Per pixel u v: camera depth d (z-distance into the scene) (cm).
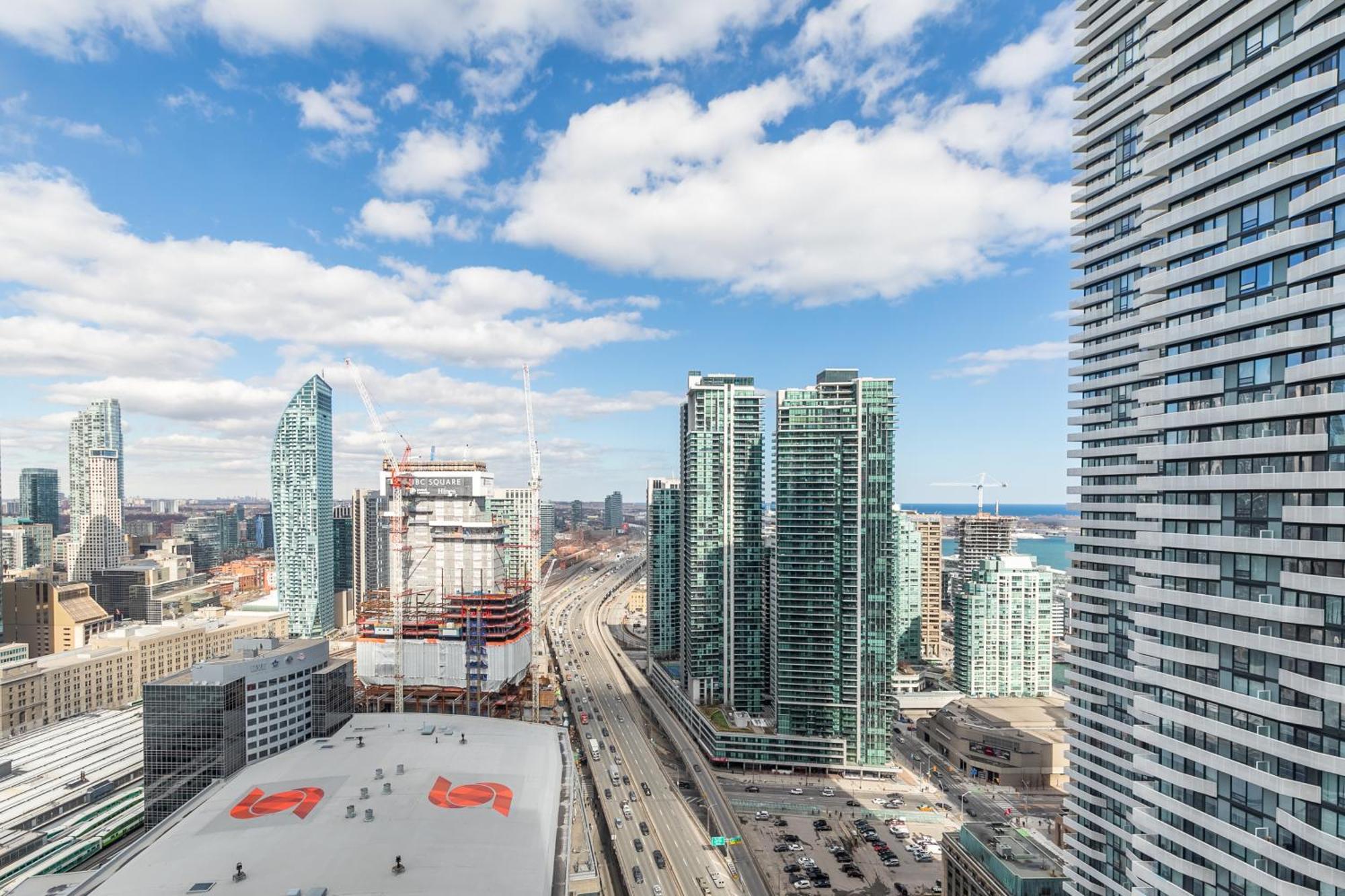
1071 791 14825
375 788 15775
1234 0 8069
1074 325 16788
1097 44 15625
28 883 13925
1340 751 6969
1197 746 8525
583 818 19912
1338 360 7094
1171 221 9050
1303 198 7425
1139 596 9494
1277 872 7462
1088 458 15938
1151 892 9181
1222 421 8338
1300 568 7425
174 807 19238
